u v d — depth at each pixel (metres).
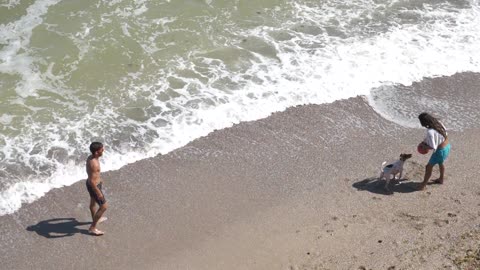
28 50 15.09
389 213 11.16
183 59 15.12
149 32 15.82
